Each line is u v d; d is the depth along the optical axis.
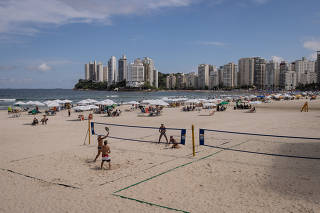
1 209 6.47
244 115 32.16
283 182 8.15
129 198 6.97
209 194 7.21
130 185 7.98
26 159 11.46
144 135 17.75
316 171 9.26
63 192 7.51
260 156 11.51
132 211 6.19
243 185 7.92
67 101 42.16
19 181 8.54
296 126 20.67
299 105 50.12
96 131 20.20
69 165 10.41
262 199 6.82
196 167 9.89
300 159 10.94
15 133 19.36
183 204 6.55
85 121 27.48
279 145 13.77
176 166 10.05
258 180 8.36
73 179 8.65
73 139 16.69
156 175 8.95
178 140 15.61
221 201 6.71
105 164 10.48
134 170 9.58
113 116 33.12
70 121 27.53
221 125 22.66
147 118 30.25
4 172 9.54
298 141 14.78
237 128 20.44
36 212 6.27
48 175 9.12
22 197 7.21
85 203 6.71
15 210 6.40
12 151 13.18
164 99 49.88
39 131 20.39
